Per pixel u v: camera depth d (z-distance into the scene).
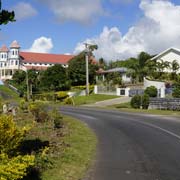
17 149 9.61
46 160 10.82
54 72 80.12
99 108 43.28
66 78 80.50
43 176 9.66
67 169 10.84
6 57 124.12
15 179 7.25
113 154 13.70
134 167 11.55
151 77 70.25
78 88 78.81
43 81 80.75
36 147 12.84
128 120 27.00
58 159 11.79
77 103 55.16
